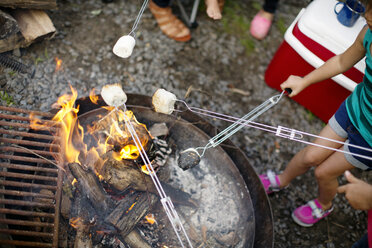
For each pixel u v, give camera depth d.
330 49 2.19
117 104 1.47
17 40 2.23
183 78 2.64
